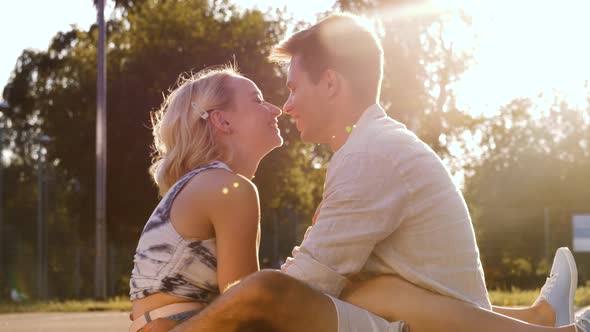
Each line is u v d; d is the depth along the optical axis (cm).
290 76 274
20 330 931
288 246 3259
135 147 2925
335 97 268
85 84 3200
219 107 269
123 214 3034
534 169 4844
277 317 220
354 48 267
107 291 2820
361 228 244
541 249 2675
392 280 250
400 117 3155
